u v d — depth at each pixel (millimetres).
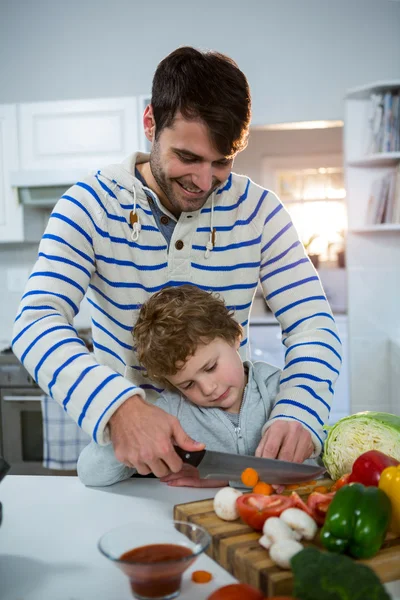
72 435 3008
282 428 1075
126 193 1217
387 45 3467
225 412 1245
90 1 3619
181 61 1007
